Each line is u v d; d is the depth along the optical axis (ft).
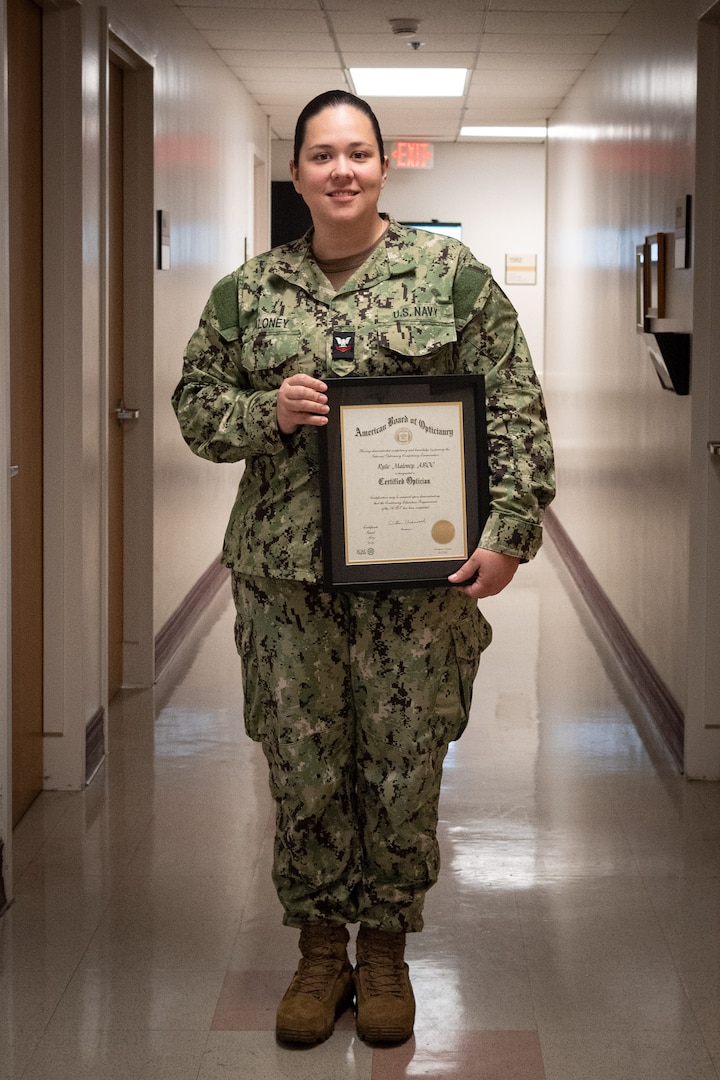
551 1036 8.49
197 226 21.65
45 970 9.40
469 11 20.18
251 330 7.88
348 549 7.58
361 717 8.00
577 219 26.50
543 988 9.15
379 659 7.82
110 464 16.78
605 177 22.18
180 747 14.87
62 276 13.02
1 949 9.74
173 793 13.26
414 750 7.92
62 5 12.82
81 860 11.48
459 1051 8.29
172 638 19.43
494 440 7.72
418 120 33.50
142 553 17.46
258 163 32.17
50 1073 8.02
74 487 13.07
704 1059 8.22
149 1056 8.21
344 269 7.88
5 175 10.23
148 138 17.08
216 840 11.95
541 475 7.72
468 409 7.61
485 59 24.35
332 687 7.98
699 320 13.60
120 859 11.50
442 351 7.72
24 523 12.54
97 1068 8.07
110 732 15.46
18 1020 8.68
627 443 19.22
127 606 17.53
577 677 18.33
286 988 9.12
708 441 13.71
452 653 8.05
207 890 10.82
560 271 30.04
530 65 24.89
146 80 17.03
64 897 10.68
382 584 7.55
